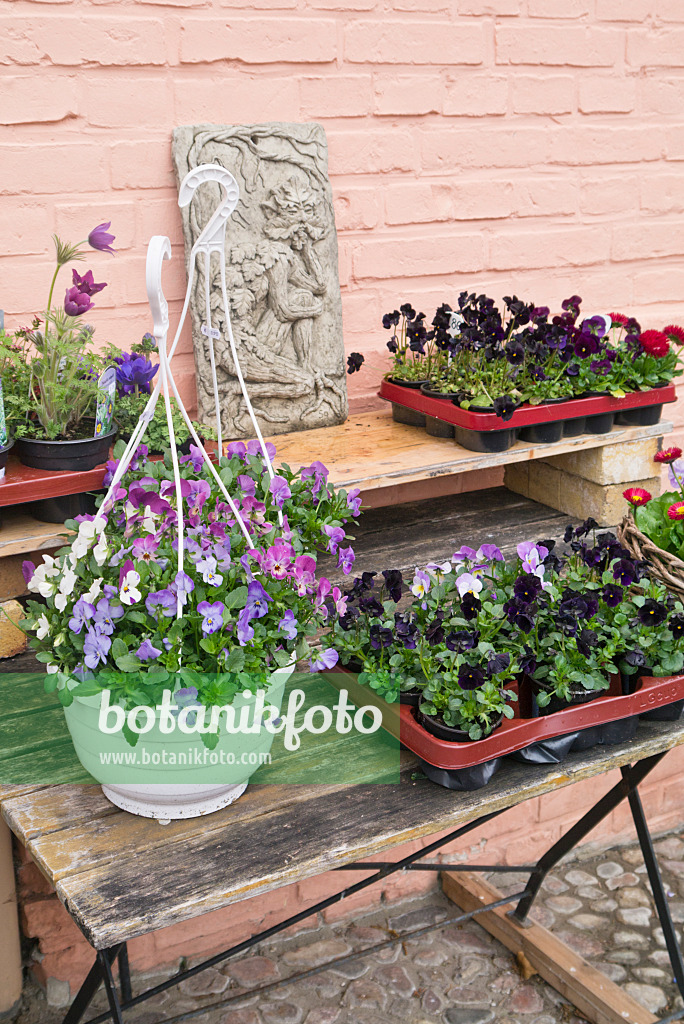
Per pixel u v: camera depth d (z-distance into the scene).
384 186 2.10
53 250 1.78
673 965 1.80
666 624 1.43
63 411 1.50
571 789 2.45
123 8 1.74
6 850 1.79
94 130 1.77
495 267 2.30
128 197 1.83
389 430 2.04
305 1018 1.95
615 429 2.05
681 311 2.62
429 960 2.13
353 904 2.24
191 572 1.15
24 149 1.72
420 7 2.04
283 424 1.99
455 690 1.25
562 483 2.18
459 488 2.35
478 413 1.83
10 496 1.39
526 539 2.00
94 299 1.84
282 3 1.89
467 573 1.46
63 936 1.91
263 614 1.16
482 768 1.26
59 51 1.70
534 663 1.34
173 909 1.04
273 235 1.89
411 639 1.32
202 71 1.84
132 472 1.36
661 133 2.45
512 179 2.26
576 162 2.34
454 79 2.12
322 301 1.98
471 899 2.24
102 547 1.16
